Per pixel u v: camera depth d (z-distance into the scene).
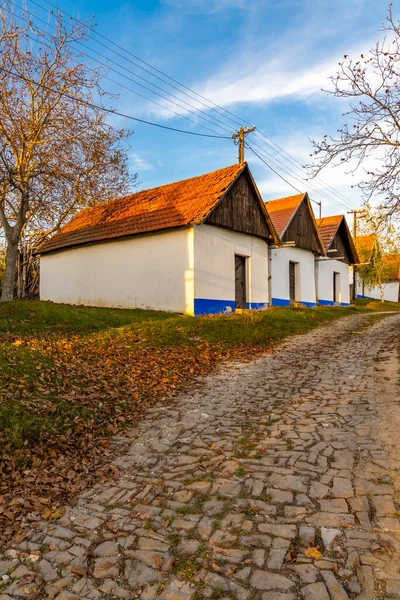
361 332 13.66
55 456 4.65
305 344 11.45
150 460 4.62
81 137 14.36
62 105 14.13
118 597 2.61
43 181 13.93
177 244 14.66
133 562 2.92
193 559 2.89
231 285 15.95
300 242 22.91
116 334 10.38
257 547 2.94
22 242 22.33
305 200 23.44
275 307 18.86
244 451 4.57
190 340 10.62
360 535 2.97
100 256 17.67
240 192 16.58
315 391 6.68
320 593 2.48
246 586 2.59
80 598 2.62
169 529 3.27
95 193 15.90
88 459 4.71
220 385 7.49
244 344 10.99
